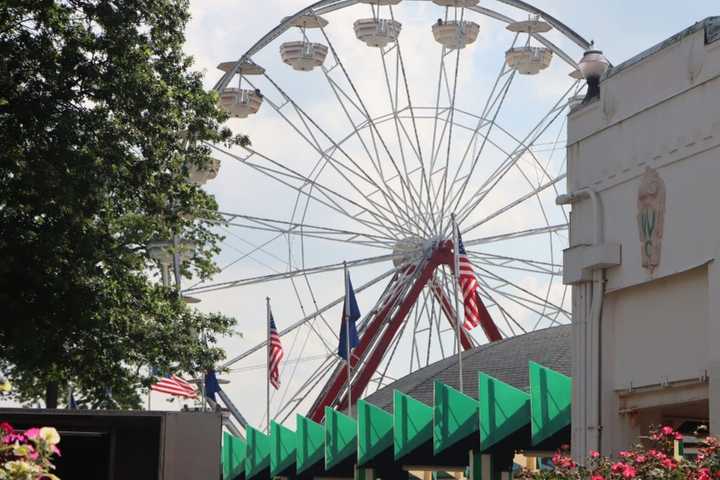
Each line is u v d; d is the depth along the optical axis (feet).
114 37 111.24
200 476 70.44
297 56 200.03
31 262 107.14
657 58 77.00
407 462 129.80
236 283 183.93
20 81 108.78
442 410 115.14
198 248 127.24
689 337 73.92
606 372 80.94
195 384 157.69
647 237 76.95
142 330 117.50
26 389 188.75
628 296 80.12
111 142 110.01
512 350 163.32
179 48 116.16
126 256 118.32
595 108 83.15
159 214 116.78
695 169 73.00
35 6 109.09
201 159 118.11
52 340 110.32
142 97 111.45
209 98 117.29
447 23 193.36
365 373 176.45
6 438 35.86
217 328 123.44
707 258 71.26
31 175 103.96
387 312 180.55
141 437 73.15
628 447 79.36
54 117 107.24
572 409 83.46
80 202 107.24
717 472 52.19
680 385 74.49
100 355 113.80
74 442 80.74
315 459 151.33
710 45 72.02
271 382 164.04
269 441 170.91
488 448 108.06
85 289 109.81
